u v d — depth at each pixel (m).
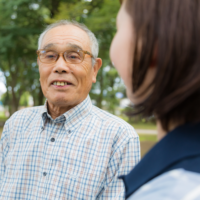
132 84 0.55
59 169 1.65
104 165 1.62
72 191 1.60
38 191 1.65
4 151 1.95
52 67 1.80
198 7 0.47
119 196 1.53
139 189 0.48
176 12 0.47
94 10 7.39
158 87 0.48
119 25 0.60
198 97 0.48
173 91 0.48
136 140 1.72
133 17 0.53
